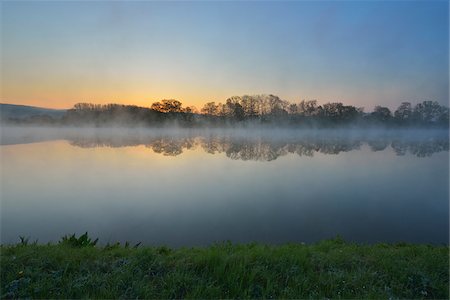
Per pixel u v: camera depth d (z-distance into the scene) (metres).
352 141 76.06
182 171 23.58
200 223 10.77
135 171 23.42
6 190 16.22
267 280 4.63
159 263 5.11
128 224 10.69
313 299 4.23
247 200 14.30
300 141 75.38
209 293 4.30
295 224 10.69
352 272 5.07
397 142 72.44
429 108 115.06
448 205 13.38
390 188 17.33
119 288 4.45
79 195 15.15
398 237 9.44
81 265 5.02
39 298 4.17
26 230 10.05
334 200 14.33
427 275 4.87
